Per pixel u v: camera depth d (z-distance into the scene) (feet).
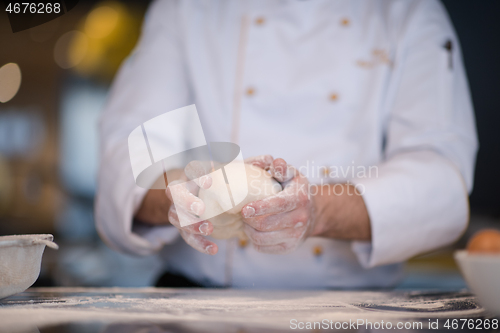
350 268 4.40
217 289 4.11
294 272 4.35
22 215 11.51
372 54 4.66
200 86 4.79
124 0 10.00
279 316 3.35
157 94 4.72
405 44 4.62
